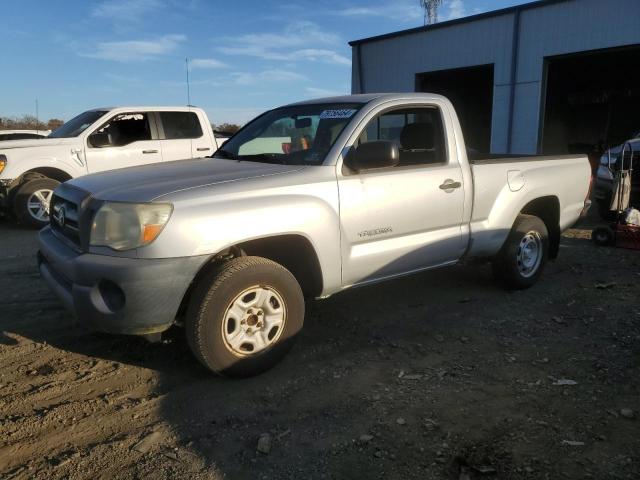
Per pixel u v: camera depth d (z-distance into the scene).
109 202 3.43
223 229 3.45
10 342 4.33
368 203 4.15
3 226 9.63
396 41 21.47
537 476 2.74
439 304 5.28
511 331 4.62
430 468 2.82
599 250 7.55
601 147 21.97
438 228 4.70
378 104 4.43
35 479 2.73
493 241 5.18
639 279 6.09
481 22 18.67
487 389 3.63
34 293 5.53
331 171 4.03
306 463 2.87
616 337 4.46
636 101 22.42
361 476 2.76
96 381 3.73
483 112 25.08
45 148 9.26
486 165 5.06
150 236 3.30
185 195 3.44
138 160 10.02
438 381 3.75
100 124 9.79
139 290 3.27
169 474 2.78
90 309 3.37
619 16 15.27
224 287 3.48
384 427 3.19
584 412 3.33
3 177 8.96
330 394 3.57
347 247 4.09
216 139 11.26
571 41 16.41
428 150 4.84
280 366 3.96
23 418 3.26
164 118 10.41
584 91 23.78
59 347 4.24
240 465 2.86
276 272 3.70
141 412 3.35
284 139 4.67
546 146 24.20
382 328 4.68
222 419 3.28
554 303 5.32
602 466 2.81
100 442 3.04
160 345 4.25
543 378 3.78
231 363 3.61
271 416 3.32
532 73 17.48
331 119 4.43
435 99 4.83
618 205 7.75
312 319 4.88
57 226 4.13
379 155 3.93
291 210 3.72
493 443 3.02
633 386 3.64
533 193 5.48
